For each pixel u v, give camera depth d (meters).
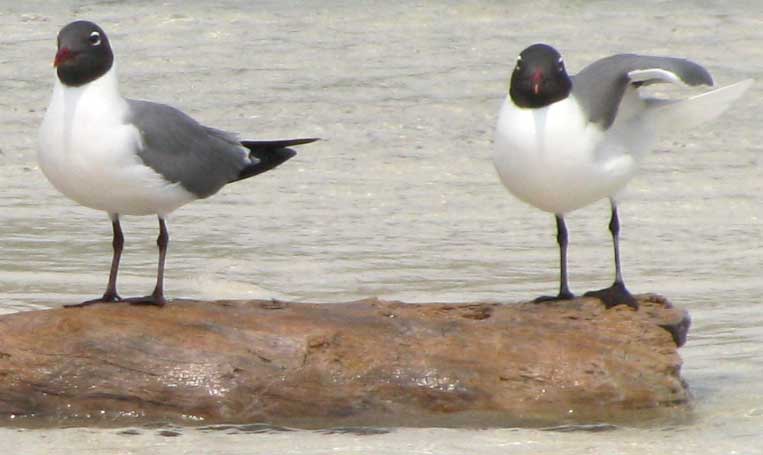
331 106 21.20
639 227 17.75
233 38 23.23
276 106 21.16
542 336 12.28
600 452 11.16
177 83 21.70
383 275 16.03
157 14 24.00
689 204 18.45
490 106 21.28
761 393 12.61
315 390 11.91
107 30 23.44
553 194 12.67
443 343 12.13
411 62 22.55
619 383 12.11
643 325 12.48
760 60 22.56
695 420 11.98
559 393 12.04
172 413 11.91
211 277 15.91
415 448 11.22
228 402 11.88
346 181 19.08
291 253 16.69
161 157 12.42
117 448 11.24
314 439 11.45
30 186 18.94
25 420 11.92
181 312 12.24
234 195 18.67
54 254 16.61
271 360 11.94
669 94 21.44
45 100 21.42
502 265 16.42
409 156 19.84
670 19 24.02
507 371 12.05
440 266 16.33
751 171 19.42
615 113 12.58
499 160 12.71
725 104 13.05
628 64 12.75
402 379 11.98
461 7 24.42
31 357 11.95
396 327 12.23
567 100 12.45
